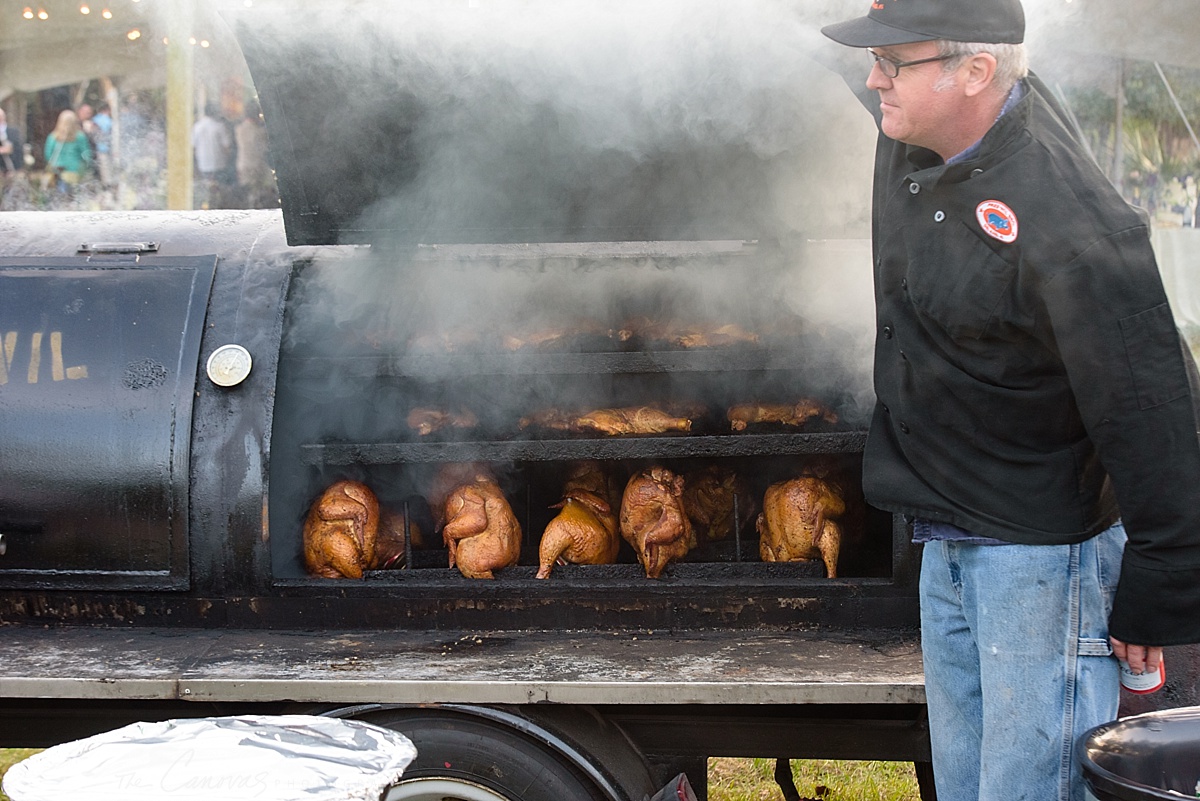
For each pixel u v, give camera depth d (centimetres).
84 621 238
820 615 236
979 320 165
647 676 205
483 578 246
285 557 255
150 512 232
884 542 270
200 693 205
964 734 191
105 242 258
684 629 237
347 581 238
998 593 174
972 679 190
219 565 234
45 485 232
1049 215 156
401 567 267
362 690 204
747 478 287
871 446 196
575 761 209
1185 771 170
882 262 181
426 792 213
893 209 177
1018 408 168
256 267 251
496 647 225
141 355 237
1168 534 155
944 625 190
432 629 238
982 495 174
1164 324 153
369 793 137
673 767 231
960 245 165
